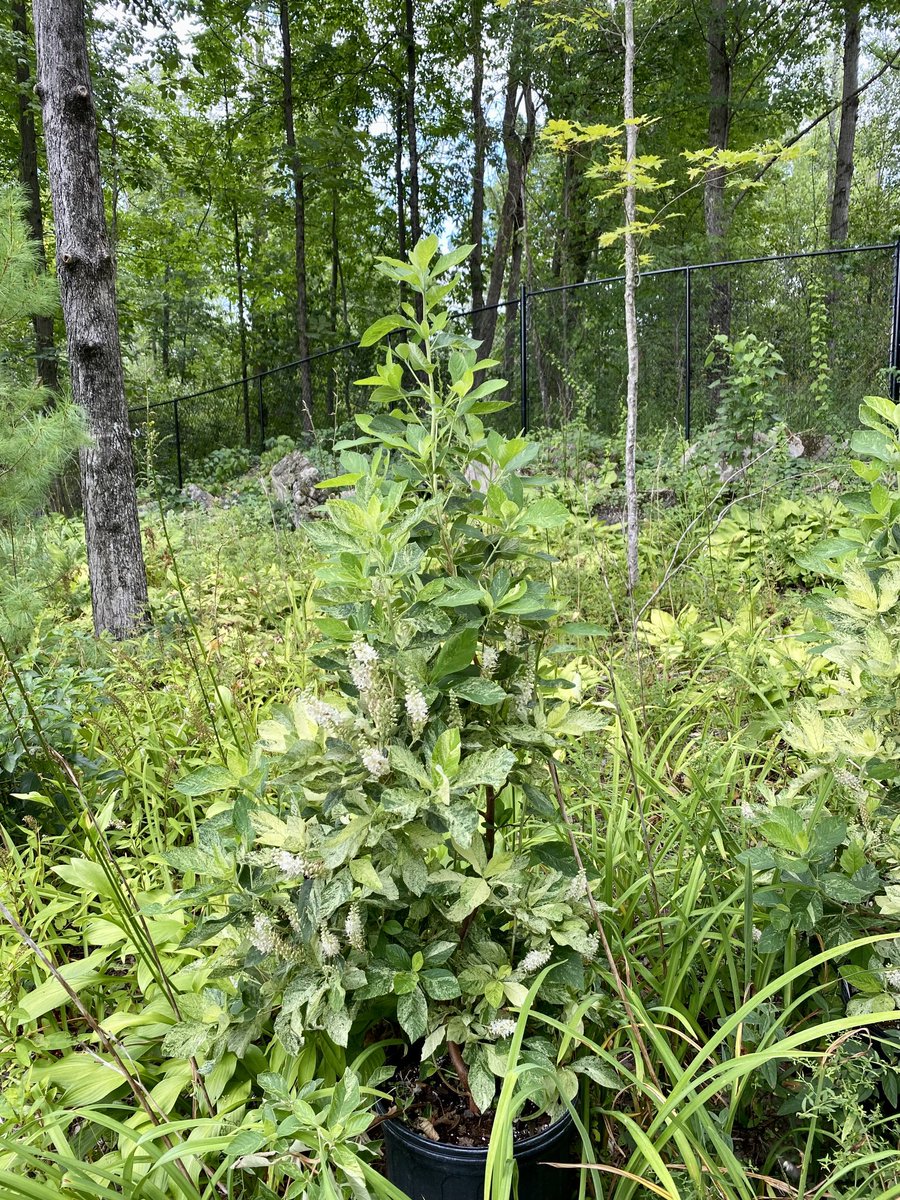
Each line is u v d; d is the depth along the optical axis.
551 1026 1.66
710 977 1.85
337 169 18.88
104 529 5.17
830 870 1.81
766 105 15.23
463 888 1.50
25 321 3.88
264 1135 1.31
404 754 1.38
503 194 21.19
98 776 2.90
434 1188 1.46
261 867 1.59
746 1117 1.83
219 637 4.09
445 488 1.76
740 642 3.61
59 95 4.92
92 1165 1.40
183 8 16.45
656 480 6.79
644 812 2.53
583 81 14.90
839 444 8.23
